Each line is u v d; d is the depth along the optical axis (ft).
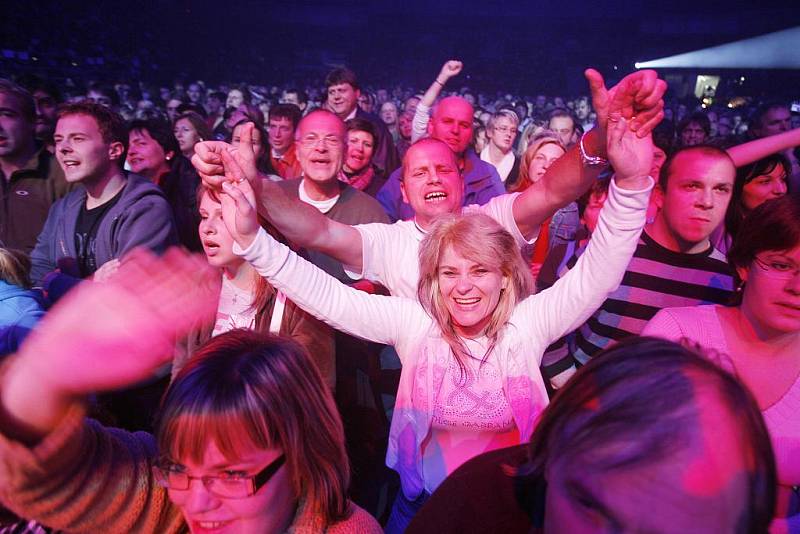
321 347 6.58
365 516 3.41
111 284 2.39
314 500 3.14
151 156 13.08
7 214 11.30
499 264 5.38
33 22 68.18
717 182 6.94
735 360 4.65
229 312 6.72
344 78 18.70
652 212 8.25
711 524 1.93
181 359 6.39
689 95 83.05
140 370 2.34
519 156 20.25
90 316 2.29
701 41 88.17
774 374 4.50
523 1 88.94
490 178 15.10
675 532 1.93
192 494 2.89
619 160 5.10
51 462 2.51
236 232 5.65
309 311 5.90
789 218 4.03
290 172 16.69
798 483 4.41
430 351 5.68
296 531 3.12
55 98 19.17
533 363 5.61
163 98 45.24
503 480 3.14
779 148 8.92
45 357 2.26
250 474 2.86
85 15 72.33
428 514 3.27
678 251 7.50
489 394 5.56
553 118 21.47
